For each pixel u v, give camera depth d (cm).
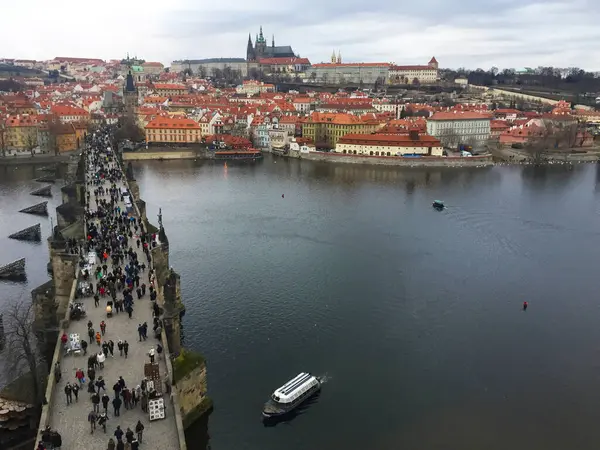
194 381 7812
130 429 5559
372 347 10388
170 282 7950
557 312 12088
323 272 13962
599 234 17925
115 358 6862
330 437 8031
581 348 10638
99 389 6069
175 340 7938
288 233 17375
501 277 14000
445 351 10356
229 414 8381
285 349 10212
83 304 8394
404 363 9925
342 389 9112
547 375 9725
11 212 19638
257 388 9019
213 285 12962
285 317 11431
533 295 12938
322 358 9956
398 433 8144
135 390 6141
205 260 14700
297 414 8488
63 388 6231
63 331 7388
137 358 6881
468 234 17662
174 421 5803
